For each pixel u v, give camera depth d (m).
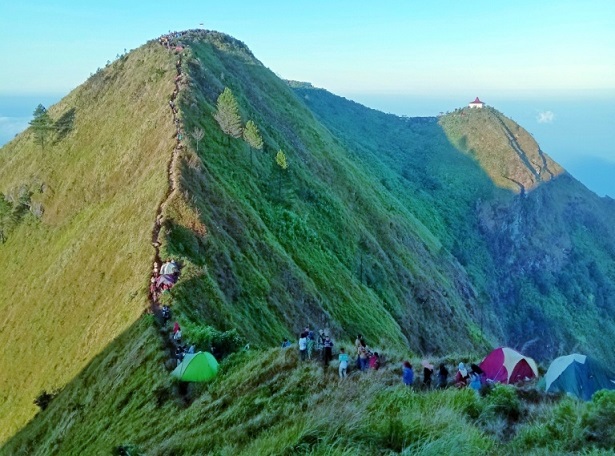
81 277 65.62
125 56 131.75
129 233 62.81
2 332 71.38
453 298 135.62
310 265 80.69
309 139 139.62
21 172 109.38
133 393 34.22
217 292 49.00
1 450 45.53
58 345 58.66
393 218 142.75
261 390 25.64
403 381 22.62
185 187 65.19
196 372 31.03
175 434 25.16
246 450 14.80
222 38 169.50
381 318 85.31
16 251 93.50
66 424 38.97
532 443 14.55
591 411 14.72
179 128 82.94
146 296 45.78
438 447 11.76
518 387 23.81
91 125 108.19
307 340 27.77
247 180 86.75
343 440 12.59
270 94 151.25
